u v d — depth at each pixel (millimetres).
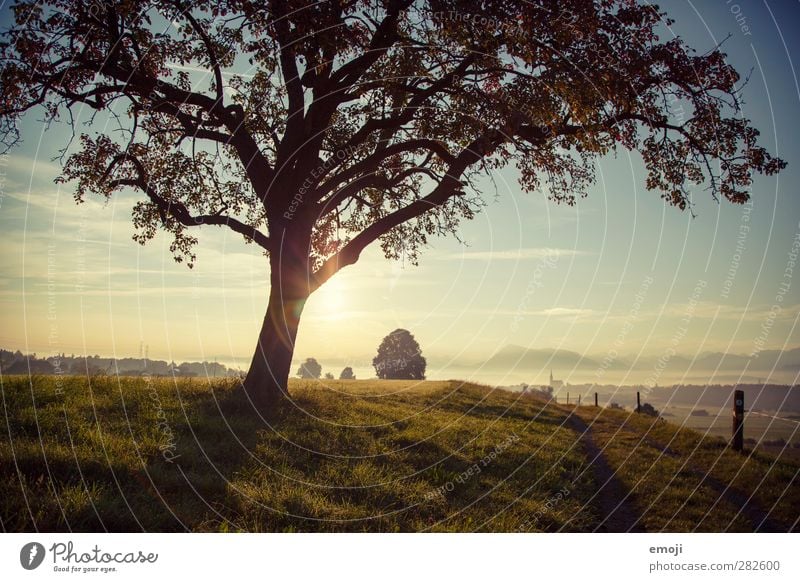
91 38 15031
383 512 8602
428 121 17203
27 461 8117
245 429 12508
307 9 13945
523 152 17766
